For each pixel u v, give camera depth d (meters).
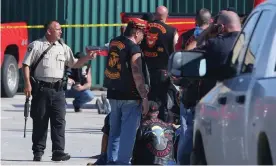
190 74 19.56
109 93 30.31
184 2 72.81
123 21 54.62
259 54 17.56
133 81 29.81
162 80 37.59
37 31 74.25
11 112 56.28
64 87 34.03
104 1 73.50
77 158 35.22
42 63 33.50
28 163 33.19
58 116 33.88
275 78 16.03
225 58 21.92
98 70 73.81
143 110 29.78
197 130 21.02
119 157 30.09
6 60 66.81
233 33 22.56
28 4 74.00
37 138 33.91
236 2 72.00
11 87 67.62
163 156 30.03
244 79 17.80
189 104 26.73
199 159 20.89
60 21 73.50
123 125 30.03
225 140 17.88
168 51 37.66
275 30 17.22
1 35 65.88
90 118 53.19
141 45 37.91
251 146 16.16
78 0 73.38
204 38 27.16
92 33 73.62
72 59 34.06
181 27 56.94
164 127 30.39
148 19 38.06
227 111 17.88
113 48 30.05
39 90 33.50
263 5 18.91
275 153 14.79
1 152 36.78
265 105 15.50
